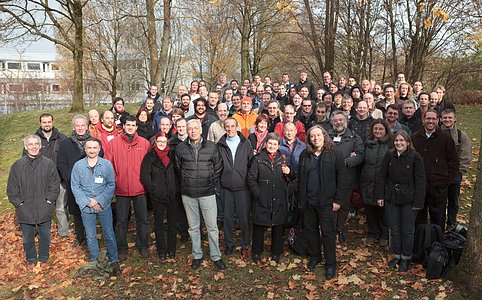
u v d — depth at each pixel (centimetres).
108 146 584
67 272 569
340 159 512
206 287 515
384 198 541
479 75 2003
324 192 514
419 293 475
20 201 574
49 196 584
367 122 661
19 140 1478
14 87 4353
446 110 627
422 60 1855
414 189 518
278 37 2725
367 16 1891
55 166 595
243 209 582
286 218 573
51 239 679
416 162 514
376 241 620
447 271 497
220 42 2906
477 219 451
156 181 564
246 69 2044
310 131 518
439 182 564
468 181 826
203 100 720
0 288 539
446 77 2019
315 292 490
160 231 583
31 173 575
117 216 591
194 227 555
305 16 2080
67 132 1502
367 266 548
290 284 507
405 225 524
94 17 2612
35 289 530
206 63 3212
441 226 582
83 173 541
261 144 628
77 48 1716
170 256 594
